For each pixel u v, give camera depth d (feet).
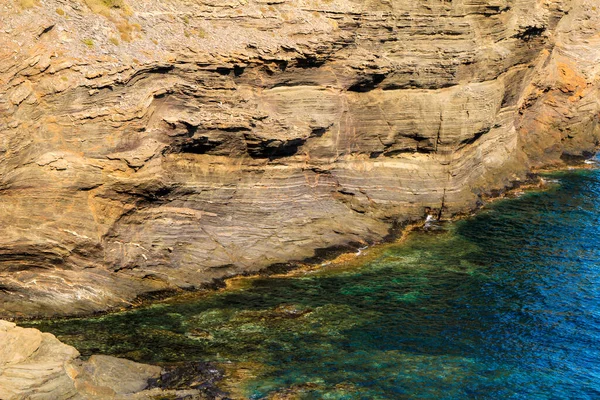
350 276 176.86
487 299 168.55
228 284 168.04
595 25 293.84
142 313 152.46
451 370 139.95
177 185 164.96
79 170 150.10
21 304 147.54
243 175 178.09
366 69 197.67
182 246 167.22
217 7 186.29
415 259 188.03
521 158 257.14
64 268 150.82
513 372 140.46
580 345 151.12
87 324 146.41
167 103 167.73
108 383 122.52
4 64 143.23
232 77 179.93
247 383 130.11
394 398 129.70
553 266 186.50
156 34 172.86
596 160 277.44
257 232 180.04
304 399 126.93
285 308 158.61
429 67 207.41
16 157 143.13
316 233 189.78
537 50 253.65
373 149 205.67
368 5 205.77
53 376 115.96
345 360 140.67
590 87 283.18
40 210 147.02
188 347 140.67
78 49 156.87
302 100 190.29
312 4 198.08
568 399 132.98
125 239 158.40
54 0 161.68
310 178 193.06
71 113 151.64
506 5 233.14
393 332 152.35
